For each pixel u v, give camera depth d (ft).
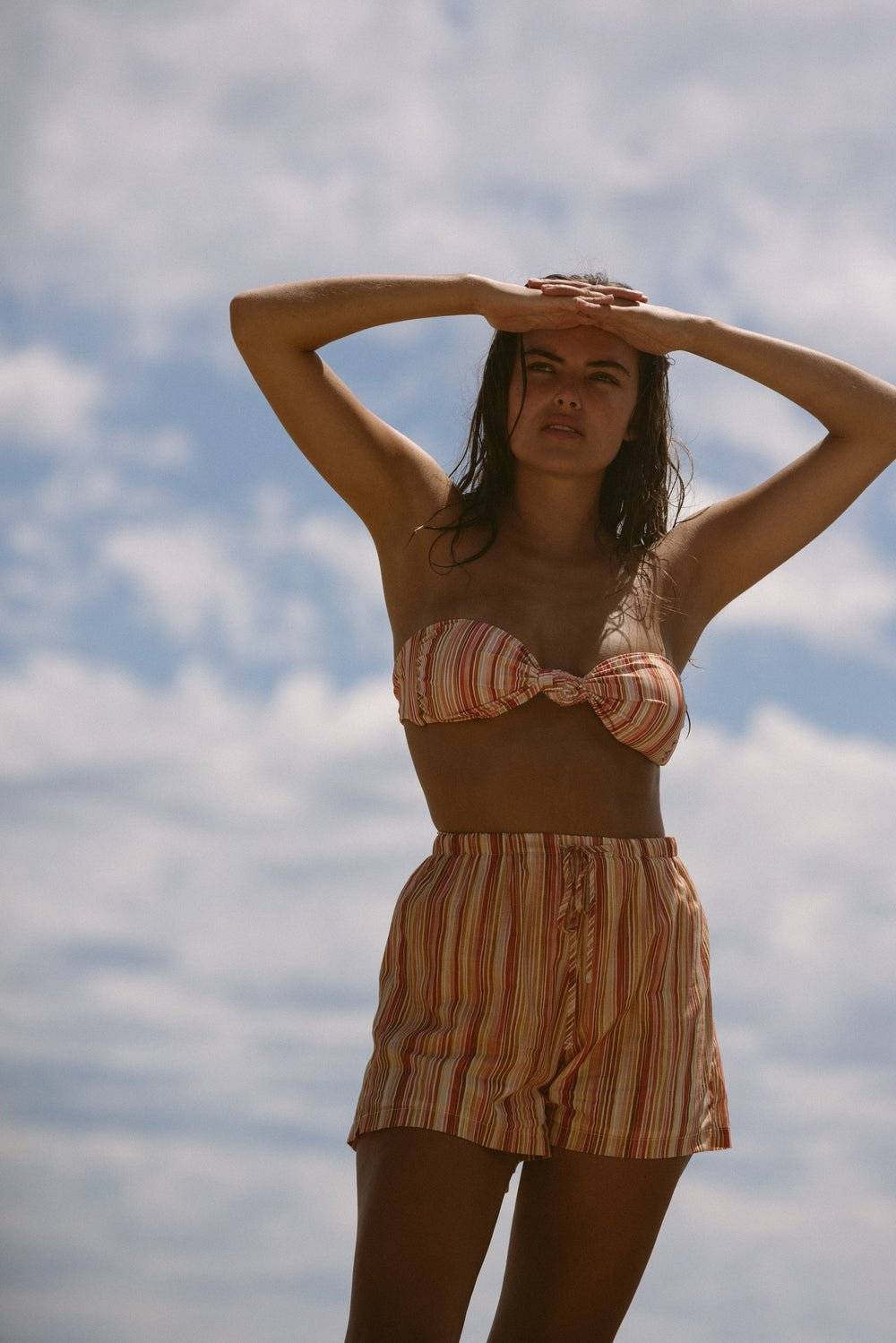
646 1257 8.75
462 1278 8.14
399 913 8.83
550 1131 8.61
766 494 9.93
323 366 9.55
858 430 9.84
